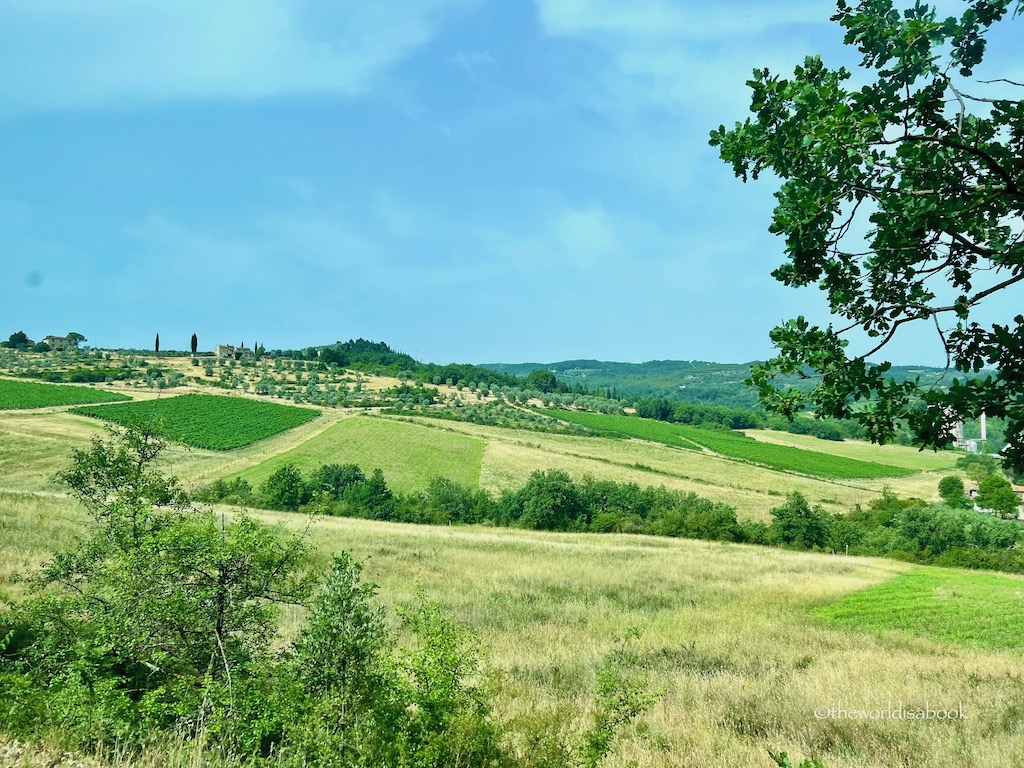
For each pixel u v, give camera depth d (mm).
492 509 71500
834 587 34156
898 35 3855
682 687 11969
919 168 3922
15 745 5648
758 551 56469
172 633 7305
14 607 8422
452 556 36531
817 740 9461
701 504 74188
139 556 7418
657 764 7859
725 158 4355
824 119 3877
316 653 6375
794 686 12328
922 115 4051
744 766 8008
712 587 31625
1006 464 3834
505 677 11047
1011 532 59094
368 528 48719
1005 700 11695
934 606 28609
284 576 7727
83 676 7160
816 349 4457
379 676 6148
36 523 24125
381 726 5602
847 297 4434
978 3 3844
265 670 6715
